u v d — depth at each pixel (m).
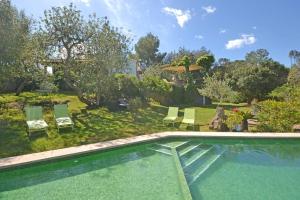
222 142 14.22
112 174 10.12
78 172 10.28
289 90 21.77
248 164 11.55
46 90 25.88
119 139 13.08
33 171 10.01
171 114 17.31
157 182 9.45
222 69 44.72
